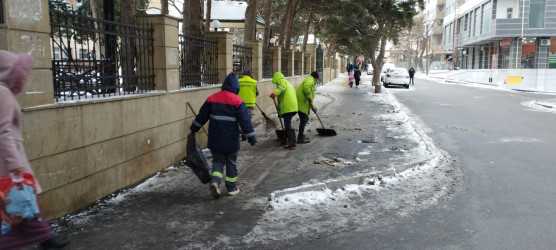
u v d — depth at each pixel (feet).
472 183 20.08
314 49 90.99
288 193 18.03
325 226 14.90
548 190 18.88
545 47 146.82
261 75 42.42
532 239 13.62
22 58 9.69
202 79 28.32
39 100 13.74
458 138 32.24
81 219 15.15
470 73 146.51
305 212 16.25
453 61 215.51
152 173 21.13
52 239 11.25
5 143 8.94
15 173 9.12
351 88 93.56
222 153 17.94
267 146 28.76
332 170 21.95
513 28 146.10
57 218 14.80
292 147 27.76
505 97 74.74
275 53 49.44
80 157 15.75
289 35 73.87
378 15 73.26
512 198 17.81
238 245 13.34
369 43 79.87
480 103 61.87
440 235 14.06
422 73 234.17
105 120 17.08
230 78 18.11
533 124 39.68
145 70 21.63
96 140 16.58
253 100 27.96
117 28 18.95
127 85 19.53
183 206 16.80
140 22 21.66
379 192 18.75
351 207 16.84
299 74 71.41
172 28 22.49
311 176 20.88
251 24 54.34
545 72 115.75
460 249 12.96
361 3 70.79
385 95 73.26
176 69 23.39
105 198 17.34
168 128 22.66
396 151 26.63
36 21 13.64
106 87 17.74
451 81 148.87
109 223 14.92
